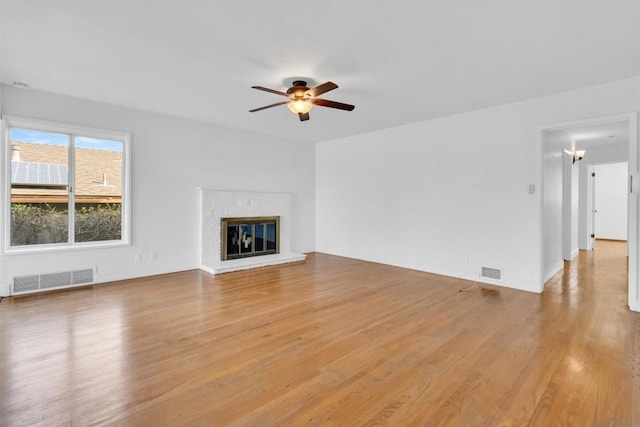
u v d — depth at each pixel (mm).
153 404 1855
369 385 2057
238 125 5551
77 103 4180
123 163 4684
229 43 2721
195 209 5344
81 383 2055
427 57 2943
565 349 2533
